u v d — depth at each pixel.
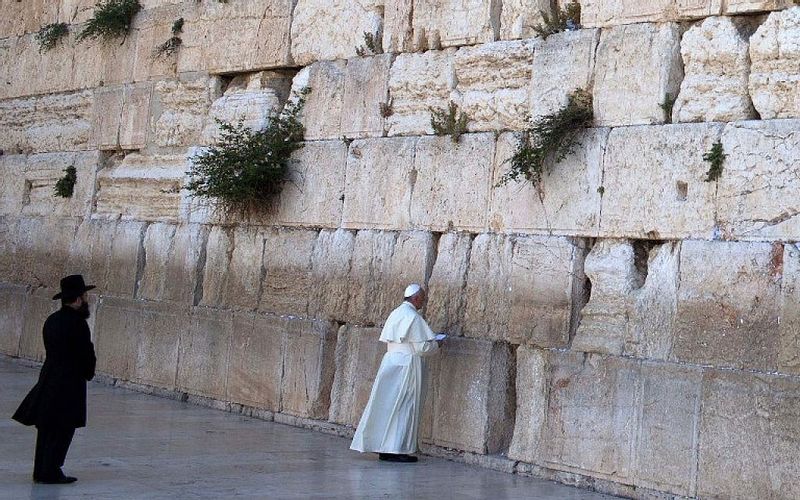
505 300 14.00
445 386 14.35
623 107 13.09
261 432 15.58
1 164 23.25
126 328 19.33
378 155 15.79
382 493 11.88
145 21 20.14
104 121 20.75
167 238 18.92
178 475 12.35
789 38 11.87
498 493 12.18
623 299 12.87
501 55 14.48
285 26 17.58
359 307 15.77
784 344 11.43
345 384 15.77
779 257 11.62
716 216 12.18
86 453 13.42
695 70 12.62
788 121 11.76
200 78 18.91
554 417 13.20
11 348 22.03
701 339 12.07
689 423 11.94
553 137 13.45
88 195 20.78
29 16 23.11
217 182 17.25
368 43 16.25
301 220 16.81
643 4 13.09
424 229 15.10
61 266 21.11
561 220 13.55
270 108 17.64
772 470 11.28
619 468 12.51
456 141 14.83
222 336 17.61
